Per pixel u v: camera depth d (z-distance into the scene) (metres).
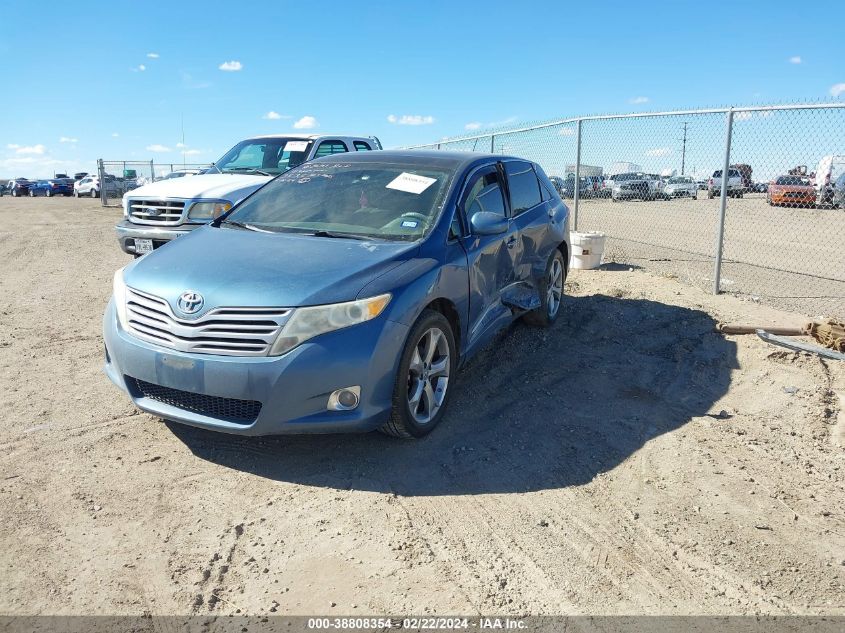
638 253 11.29
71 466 3.69
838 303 7.64
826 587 2.86
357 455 3.92
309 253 3.99
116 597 2.69
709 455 4.01
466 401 4.77
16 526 3.12
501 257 5.10
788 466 3.90
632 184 10.85
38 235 14.98
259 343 3.46
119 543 3.03
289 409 3.46
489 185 5.29
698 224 14.59
